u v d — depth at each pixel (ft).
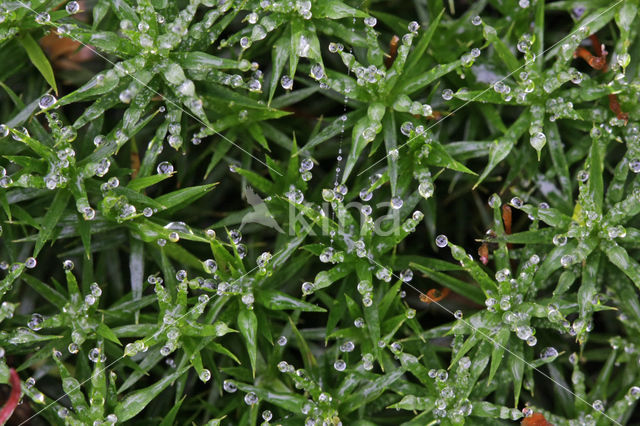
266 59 0.63
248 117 0.62
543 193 0.62
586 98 0.61
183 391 0.62
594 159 0.60
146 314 0.61
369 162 0.62
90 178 0.60
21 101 0.61
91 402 0.60
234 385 0.60
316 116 0.63
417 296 0.62
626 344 0.61
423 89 0.63
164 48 0.60
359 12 0.61
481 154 0.62
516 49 0.63
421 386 0.61
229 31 0.63
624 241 0.61
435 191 0.63
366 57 0.62
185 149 0.62
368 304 0.60
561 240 0.61
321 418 0.60
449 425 0.60
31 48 0.61
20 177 0.60
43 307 0.62
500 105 0.62
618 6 0.61
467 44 0.62
